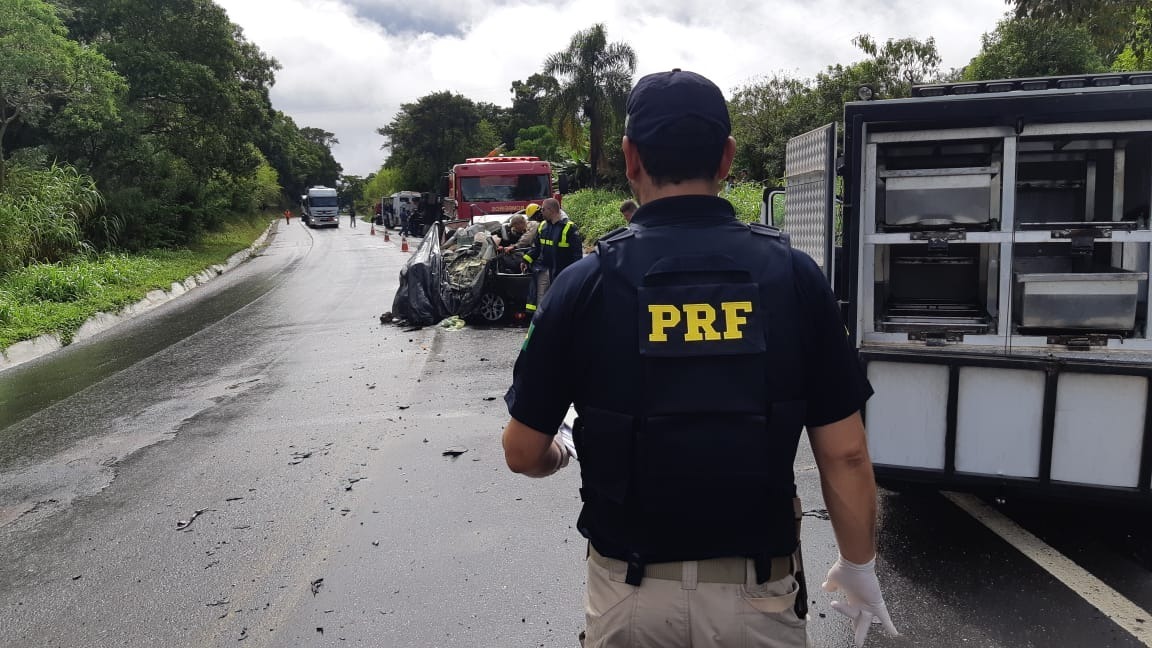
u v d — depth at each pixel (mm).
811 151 5168
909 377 3969
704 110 1513
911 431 3996
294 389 8031
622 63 34656
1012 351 3922
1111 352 3803
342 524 4566
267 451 6016
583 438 1526
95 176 24578
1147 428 3654
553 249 9742
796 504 1581
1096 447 3744
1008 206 3908
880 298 4590
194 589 3875
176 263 22656
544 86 35562
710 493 1434
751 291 1448
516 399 1572
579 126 35688
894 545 3961
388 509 4754
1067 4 10258
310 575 3961
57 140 23719
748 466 1417
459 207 17812
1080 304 3854
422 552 4160
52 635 3512
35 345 11547
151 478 5551
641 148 1540
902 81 22984
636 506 1480
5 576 4121
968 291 4789
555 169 36094
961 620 3270
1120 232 3818
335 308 14258
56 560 4281
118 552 4344
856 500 1543
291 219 80250
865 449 1551
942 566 3727
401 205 46688
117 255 21750
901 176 4078
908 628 3230
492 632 3379
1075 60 18984
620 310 1462
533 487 5020
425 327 11469
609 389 1463
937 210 4043
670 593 1489
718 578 1487
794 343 1468
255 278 21672
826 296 1510
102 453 6227
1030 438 3834
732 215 1568
